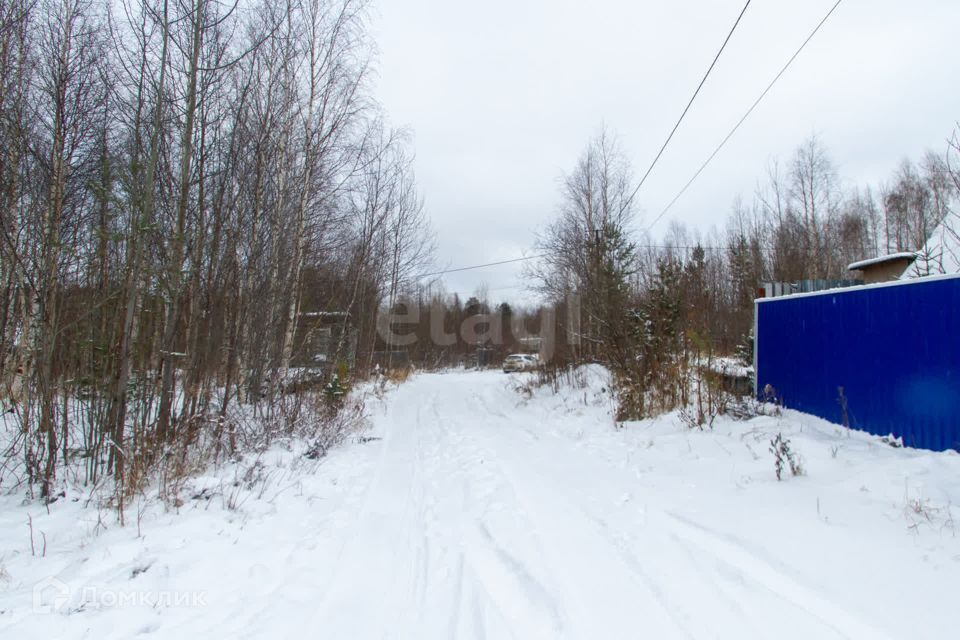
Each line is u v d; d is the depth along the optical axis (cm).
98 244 638
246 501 513
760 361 862
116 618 285
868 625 252
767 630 257
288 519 477
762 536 363
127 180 603
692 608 284
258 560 379
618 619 280
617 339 1035
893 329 574
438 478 638
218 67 660
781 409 770
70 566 349
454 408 1409
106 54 691
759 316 869
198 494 512
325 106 1096
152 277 644
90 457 603
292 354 1050
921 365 534
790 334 775
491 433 961
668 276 1018
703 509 434
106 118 711
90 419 589
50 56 730
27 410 568
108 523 442
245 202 872
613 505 475
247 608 307
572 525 430
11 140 636
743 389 895
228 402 854
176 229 676
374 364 2538
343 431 934
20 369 706
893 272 1176
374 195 1630
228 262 796
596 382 1272
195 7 655
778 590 293
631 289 1469
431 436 966
